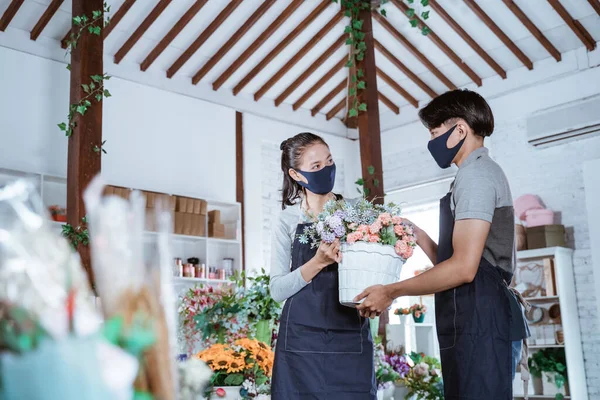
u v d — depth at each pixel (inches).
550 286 243.1
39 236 27.3
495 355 71.1
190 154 279.3
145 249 30.4
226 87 297.0
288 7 261.9
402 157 319.9
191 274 255.8
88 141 189.5
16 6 229.3
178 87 279.9
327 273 85.7
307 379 82.7
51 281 26.5
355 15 247.3
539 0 248.7
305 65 296.4
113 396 25.5
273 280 88.3
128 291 28.6
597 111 253.0
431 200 308.2
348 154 339.9
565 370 241.3
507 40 265.7
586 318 247.0
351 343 84.0
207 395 121.0
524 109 276.4
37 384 24.1
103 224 29.3
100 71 197.0
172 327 30.1
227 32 267.3
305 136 92.4
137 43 261.6
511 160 277.3
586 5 246.1
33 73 240.4
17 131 233.1
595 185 247.6
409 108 320.8
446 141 78.7
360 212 82.0
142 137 265.4
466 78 296.0
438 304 76.6
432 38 273.6
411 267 306.0
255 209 295.4
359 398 82.6
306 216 89.6
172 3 246.5
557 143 263.6
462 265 71.6
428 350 257.1
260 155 303.4
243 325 146.9
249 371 128.6
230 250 283.4
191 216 262.5
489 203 73.0
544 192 265.9
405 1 260.4
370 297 76.8
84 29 195.9
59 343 25.1
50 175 232.5
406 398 184.9
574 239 254.7
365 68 244.2
